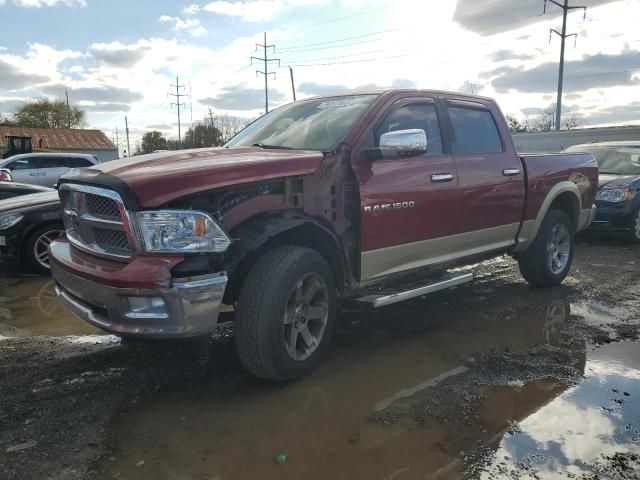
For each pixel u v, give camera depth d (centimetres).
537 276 588
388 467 267
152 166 336
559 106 3950
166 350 417
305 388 354
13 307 542
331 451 280
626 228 891
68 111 8238
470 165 473
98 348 424
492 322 488
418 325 480
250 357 335
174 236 304
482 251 504
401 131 377
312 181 364
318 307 369
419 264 441
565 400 337
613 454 278
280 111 495
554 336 452
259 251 345
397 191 406
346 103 441
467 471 263
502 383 362
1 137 4694
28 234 668
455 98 489
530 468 266
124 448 282
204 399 338
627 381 365
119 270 313
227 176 321
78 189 343
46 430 299
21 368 384
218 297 312
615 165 998
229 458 274
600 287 610
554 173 576
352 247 391
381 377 371
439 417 316
